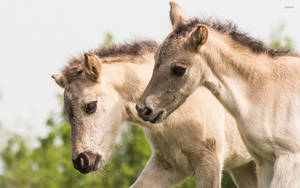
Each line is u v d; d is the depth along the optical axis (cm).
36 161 3881
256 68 1319
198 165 1447
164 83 1284
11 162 4225
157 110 1282
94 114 1391
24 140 4275
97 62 1391
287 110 1288
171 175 1477
